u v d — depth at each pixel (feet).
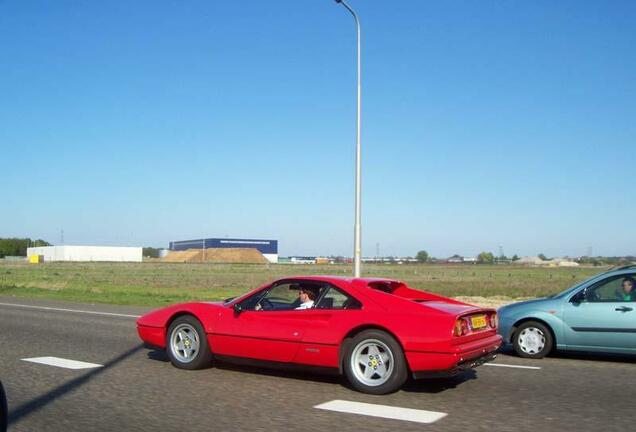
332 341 25.61
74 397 24.29
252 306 28.45
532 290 122.21
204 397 24.41
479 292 115.96
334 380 27.76
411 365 24.27
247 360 28.02
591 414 22.21
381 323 24.88
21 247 602.03
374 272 248.73
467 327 25.05
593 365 32.78
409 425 20.62
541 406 23.36
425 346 23.98
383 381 24.73
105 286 115.85
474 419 21.42
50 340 40.34
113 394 24.84
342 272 236.43
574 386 27.14
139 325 31.65
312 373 29.30
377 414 21.99
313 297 27.55
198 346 29.32
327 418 21.42
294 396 24.66
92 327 47.83
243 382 27.25
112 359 32.94
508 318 35.68
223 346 28.48
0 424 15.84
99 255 442.91
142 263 391.65
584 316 33.63
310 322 26.37
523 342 35.29
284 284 28.22
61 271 217.97
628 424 20.90
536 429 20.25
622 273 33.91
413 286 135.95
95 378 27.94
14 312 61.21
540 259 609.01
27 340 40.32
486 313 27.04
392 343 24.66
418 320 24.44
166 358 33.24
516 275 230.07
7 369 29.99
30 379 27.63
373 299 25.85
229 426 20.35
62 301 78.07
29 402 23.43
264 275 195.93
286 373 29.25
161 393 25.05
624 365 32.83
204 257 470.80
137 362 32.04
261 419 21.21
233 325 28.19
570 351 35.65
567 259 608.60
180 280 158.51
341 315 25.85
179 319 30.14
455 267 392.27
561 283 154.61
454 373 24.35
